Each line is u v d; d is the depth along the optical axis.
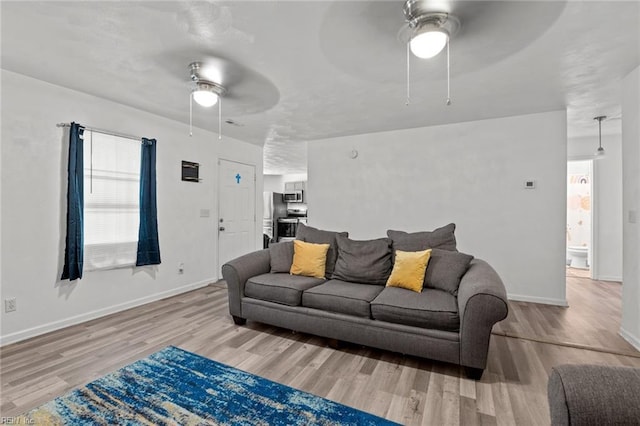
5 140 2.50
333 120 3.90
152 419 1.60
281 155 6.25
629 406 0.73
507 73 2.56
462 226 3.99
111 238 3.21
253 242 5.39
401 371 2.10
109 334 2.70
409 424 1.58
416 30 1.81
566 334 2.68
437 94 3.03
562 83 2.76
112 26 1.89
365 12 1.78
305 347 2.48
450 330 2.06
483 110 3.51
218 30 1.95
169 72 2.54
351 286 2.67
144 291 3.58
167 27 1.91
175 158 3.97
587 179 6.05
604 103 3.28
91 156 3.04
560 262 3.53
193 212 4.24
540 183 3.62
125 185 3.34
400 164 4.35
